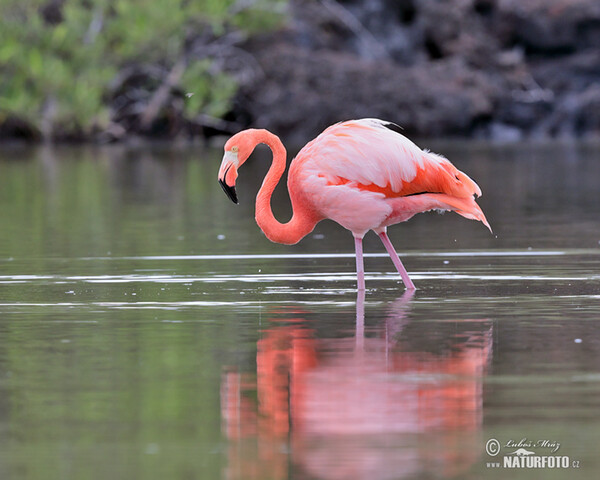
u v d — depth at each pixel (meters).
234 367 10.24
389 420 8.42
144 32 61.03
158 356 10.79
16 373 10.06
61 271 17.73
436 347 11.07
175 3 61.88
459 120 68.38
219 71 65.94
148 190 36.34
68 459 7.62
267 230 15.82
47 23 67.94
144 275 17.20
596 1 71.44
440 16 72.06
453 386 9.41
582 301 14.16
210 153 56.22
